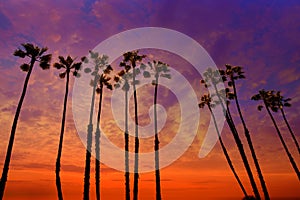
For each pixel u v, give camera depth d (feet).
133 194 88.99
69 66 97.86
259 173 96.84
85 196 83.82
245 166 100.22
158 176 92.68
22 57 83.41
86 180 85.66
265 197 93.04
